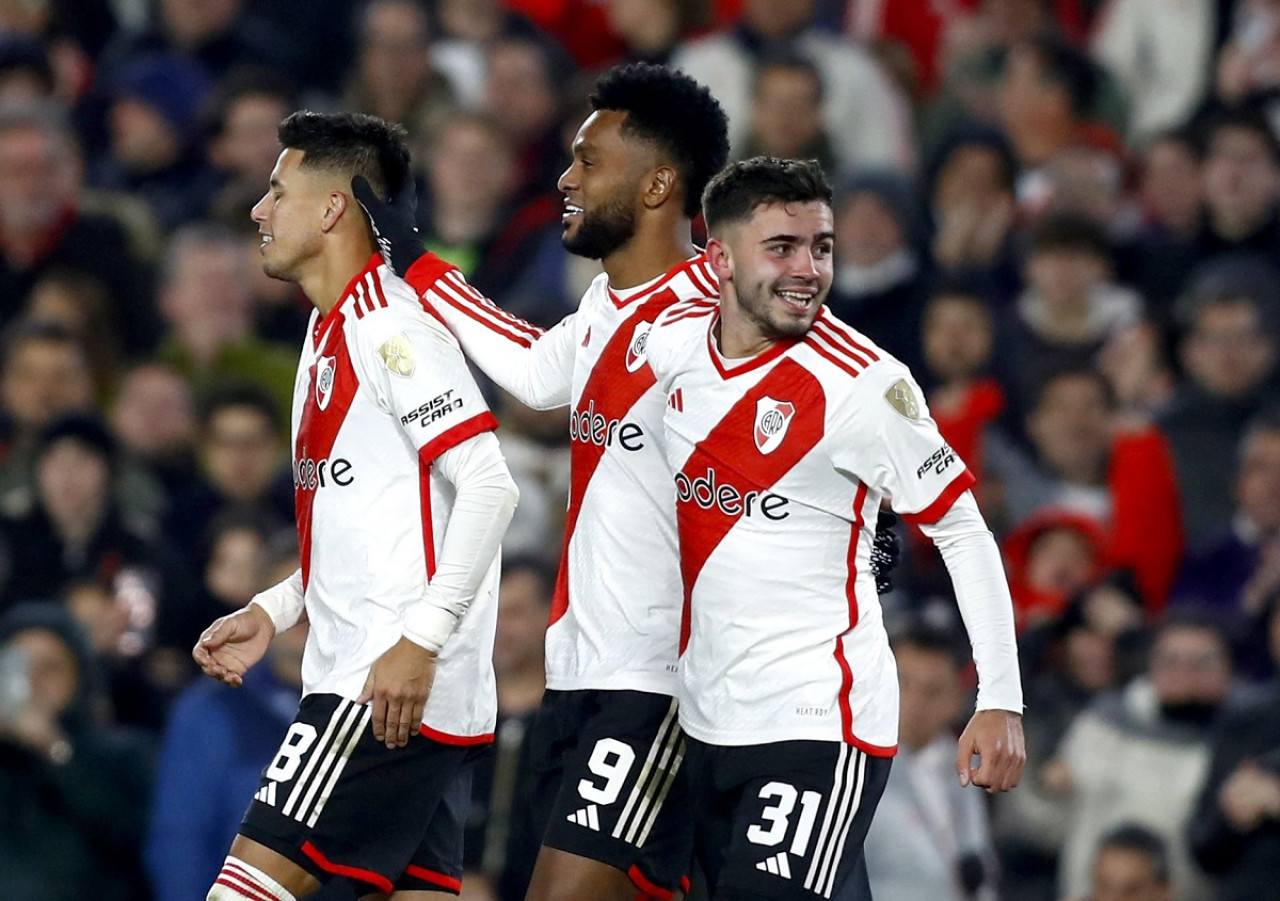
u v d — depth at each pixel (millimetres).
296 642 29641
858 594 20078
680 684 20688
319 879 20406
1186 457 37969
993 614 19750
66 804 30234
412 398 20094
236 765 29375
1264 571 34844
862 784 19906
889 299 39156
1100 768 31641
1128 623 33625
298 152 21016
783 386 19828
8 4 50031
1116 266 42969
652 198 21391
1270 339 39156
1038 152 46938
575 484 21703
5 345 39031
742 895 19609
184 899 29047
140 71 45969
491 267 41750
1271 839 29781
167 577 34062
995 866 30500
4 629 30766
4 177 41156
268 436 36875
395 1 46344
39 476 35312
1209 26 49625
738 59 46281
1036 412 37844
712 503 20094
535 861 22125
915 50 50250
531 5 49844
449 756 20688
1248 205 42500
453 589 19969
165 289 40594
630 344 21109
